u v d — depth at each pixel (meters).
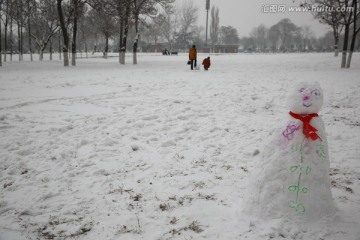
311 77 17.09
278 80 15.85
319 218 3.35
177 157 5.76
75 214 3.95
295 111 3.35
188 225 3.63
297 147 3.29
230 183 4.68
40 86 13.98
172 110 9.20
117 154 5.91
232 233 3.40
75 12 29.03
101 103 10.23
